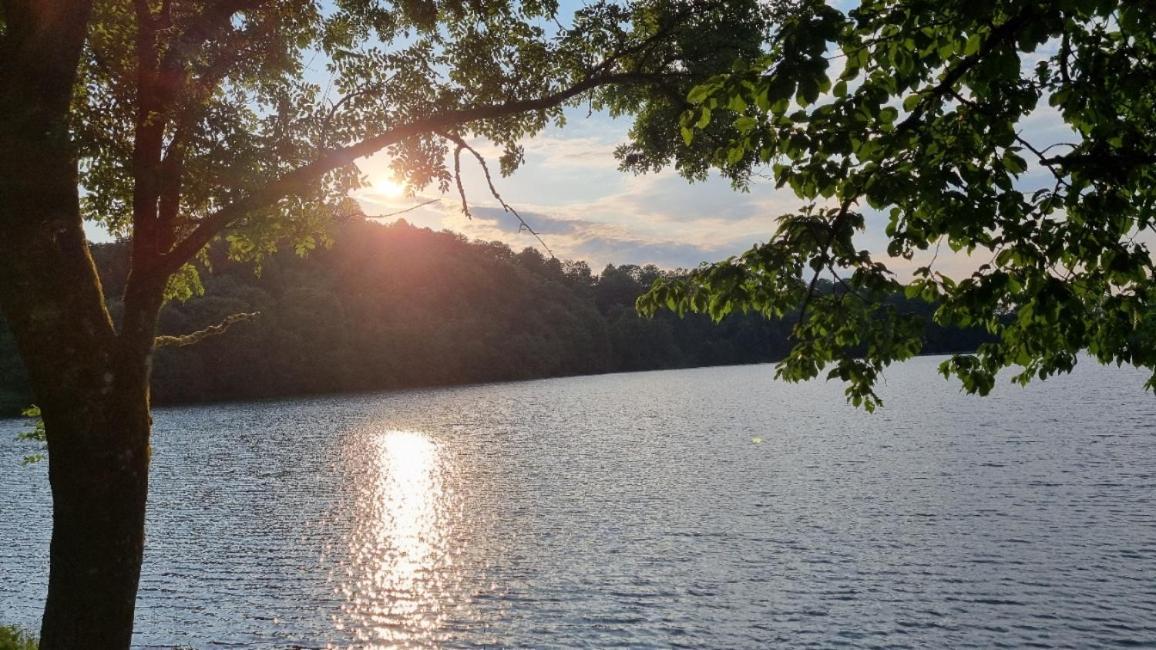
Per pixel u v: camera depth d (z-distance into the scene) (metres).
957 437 51.44
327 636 20.17
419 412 90.00
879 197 5.08
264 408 99.00
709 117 5.48
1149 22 4.50
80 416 7.45
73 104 9.48
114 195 10.67
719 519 31.06
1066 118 5.35
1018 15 4.59
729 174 10.62
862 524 28.95
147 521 33.97
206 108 9.04
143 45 8.73
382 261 148.50
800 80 4.71
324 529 32.03
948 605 20.45
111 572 7.53
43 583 24.62
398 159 10.91
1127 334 5.88
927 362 172.88
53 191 7.41
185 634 20.33
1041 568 22.80
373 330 133.12
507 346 150.62
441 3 11.35
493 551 27.67
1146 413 58.34
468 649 19.12
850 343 6.48
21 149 7.23
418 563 26.50
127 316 8.12
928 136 5.17
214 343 110.88
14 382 87.06
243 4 9.43
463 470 47.22
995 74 4.65
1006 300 6.05
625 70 10.91
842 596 21.55
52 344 7.34
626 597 22.30
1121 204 5.16
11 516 34.78
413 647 19.36
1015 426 55.12
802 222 5.78
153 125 8.72
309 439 65.56
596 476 43.31
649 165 11.71
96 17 9.52
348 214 11.63
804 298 6.50
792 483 38.06
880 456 45.06
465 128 11.02
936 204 5.19
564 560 26.23
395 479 44.53
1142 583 21.19
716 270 6.07
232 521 33.81
